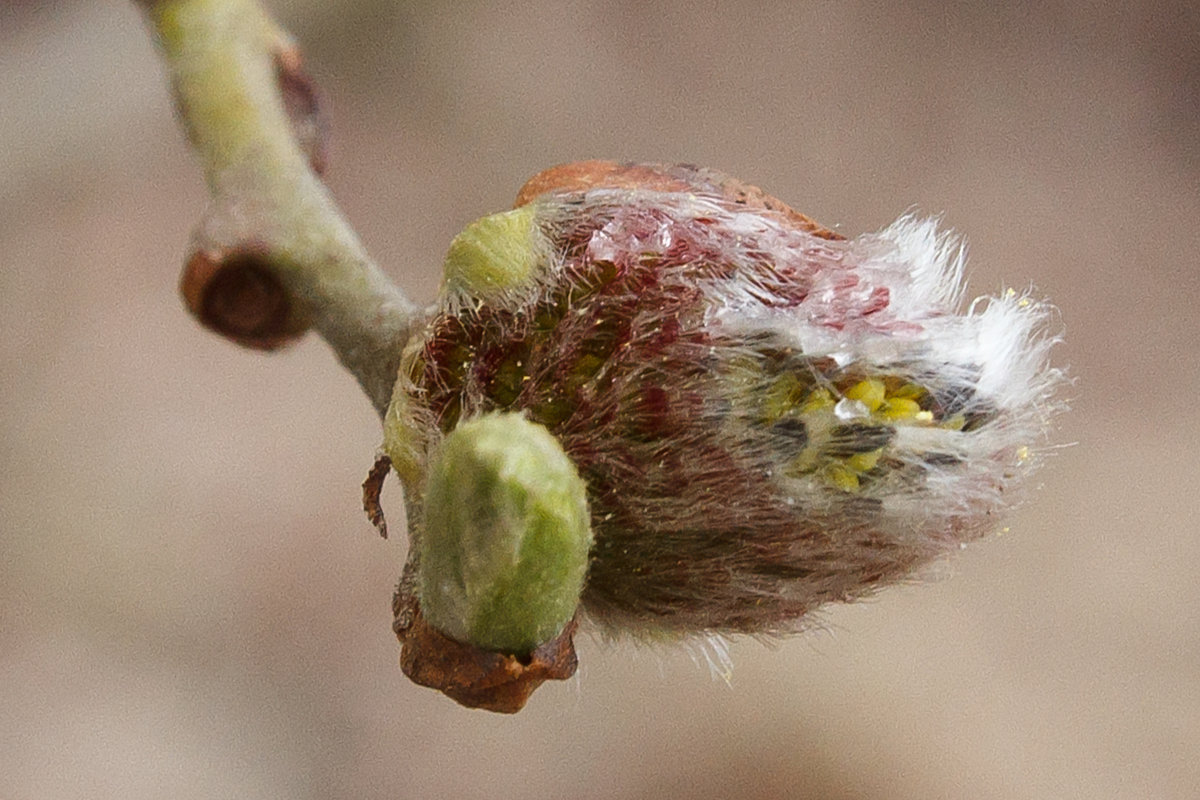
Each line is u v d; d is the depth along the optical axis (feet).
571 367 0.43
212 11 0.49
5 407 0.96
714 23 1.27
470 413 0.43
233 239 0.48
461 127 1.17
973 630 0.97
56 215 1.01
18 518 0.93
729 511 0.42
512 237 0.43
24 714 0.86
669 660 0.44
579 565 0.42
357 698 0.92
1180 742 0.91
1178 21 1.33
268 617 0.94
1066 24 1.32
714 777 0.88
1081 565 1.02
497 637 0.42
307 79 0.50
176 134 1.06
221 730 0.89
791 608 0.43
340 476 1.01
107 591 0.92
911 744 0.90
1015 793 0.88
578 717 0.91
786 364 0.42
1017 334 0.43
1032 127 1.27
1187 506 1.05
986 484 0.43
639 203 0.43
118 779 0.86
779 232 0.43
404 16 1.16
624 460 0.42
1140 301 1.18
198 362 1.03
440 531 0.42
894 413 0.42
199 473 0.98
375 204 1.12
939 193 1.22
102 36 0.69
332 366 1.06
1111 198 1.24
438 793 0.88
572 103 1.20
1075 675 0.95
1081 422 1.11
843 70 1.27
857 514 0.42
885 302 0.43
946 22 1.31
